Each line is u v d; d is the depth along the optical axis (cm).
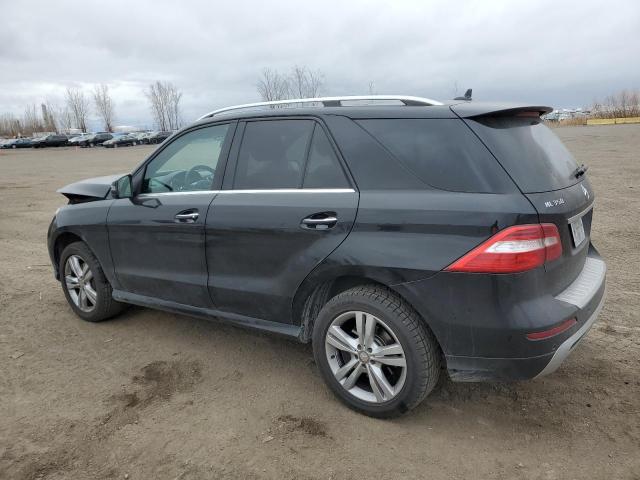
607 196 1015
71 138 6912
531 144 295
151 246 398
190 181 386
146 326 461
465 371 278
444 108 295
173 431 306
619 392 330
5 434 306
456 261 267
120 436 302
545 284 271
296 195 324
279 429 305
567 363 368
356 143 309
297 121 338
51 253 492
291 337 339
